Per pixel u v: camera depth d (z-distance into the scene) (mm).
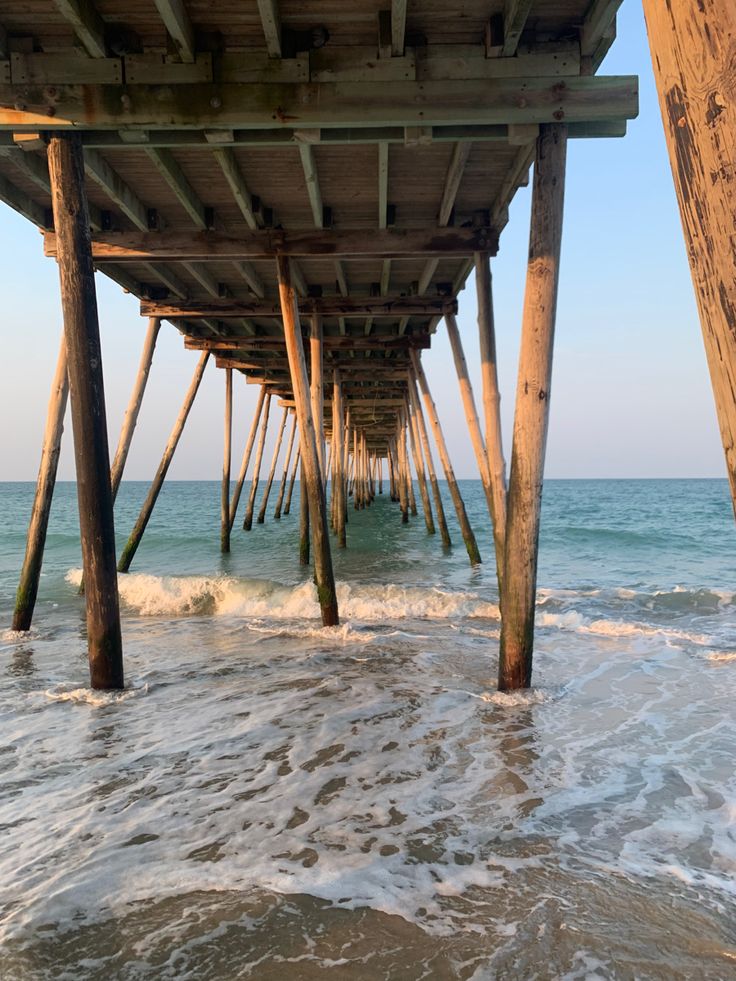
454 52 4582
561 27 4578
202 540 18500
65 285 4746
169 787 3318
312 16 4449
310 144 5074
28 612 7289
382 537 19797
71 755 3750
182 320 11141
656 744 3842
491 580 11266
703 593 8758
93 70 4598
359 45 4703
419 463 20766
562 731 4066
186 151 5840
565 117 4551
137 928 2215
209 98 4613
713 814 2984
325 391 20172
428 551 16078
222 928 2209
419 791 3254
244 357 14680
